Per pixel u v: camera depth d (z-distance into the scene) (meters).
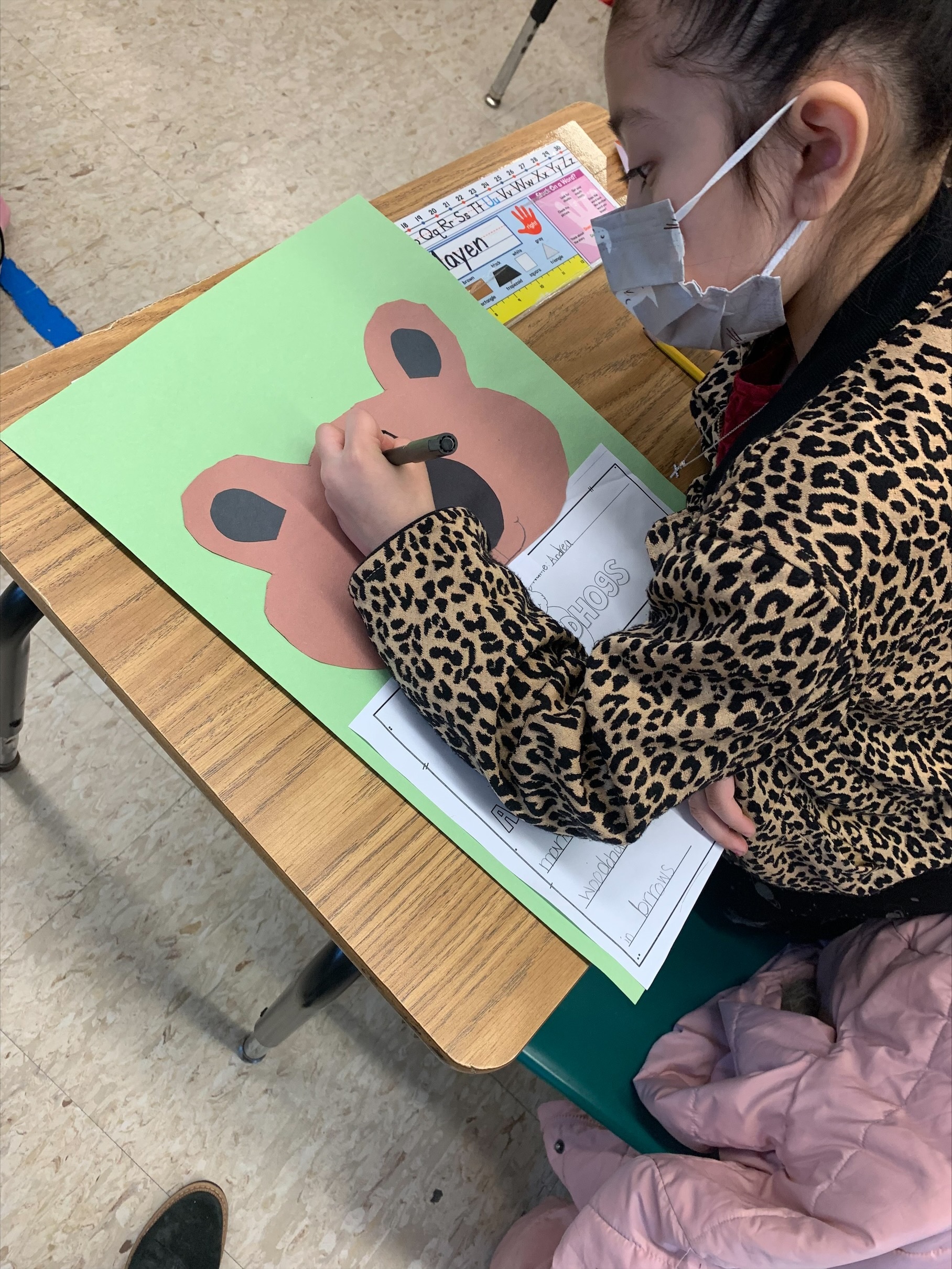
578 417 0.67
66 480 0.54
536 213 0.80
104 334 0.60
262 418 0.59
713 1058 0.80
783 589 0.44
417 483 0.57
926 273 0.50
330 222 0.66
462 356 0.66
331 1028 1.13
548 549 0.63
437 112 1.80
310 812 0.53
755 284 0.55
